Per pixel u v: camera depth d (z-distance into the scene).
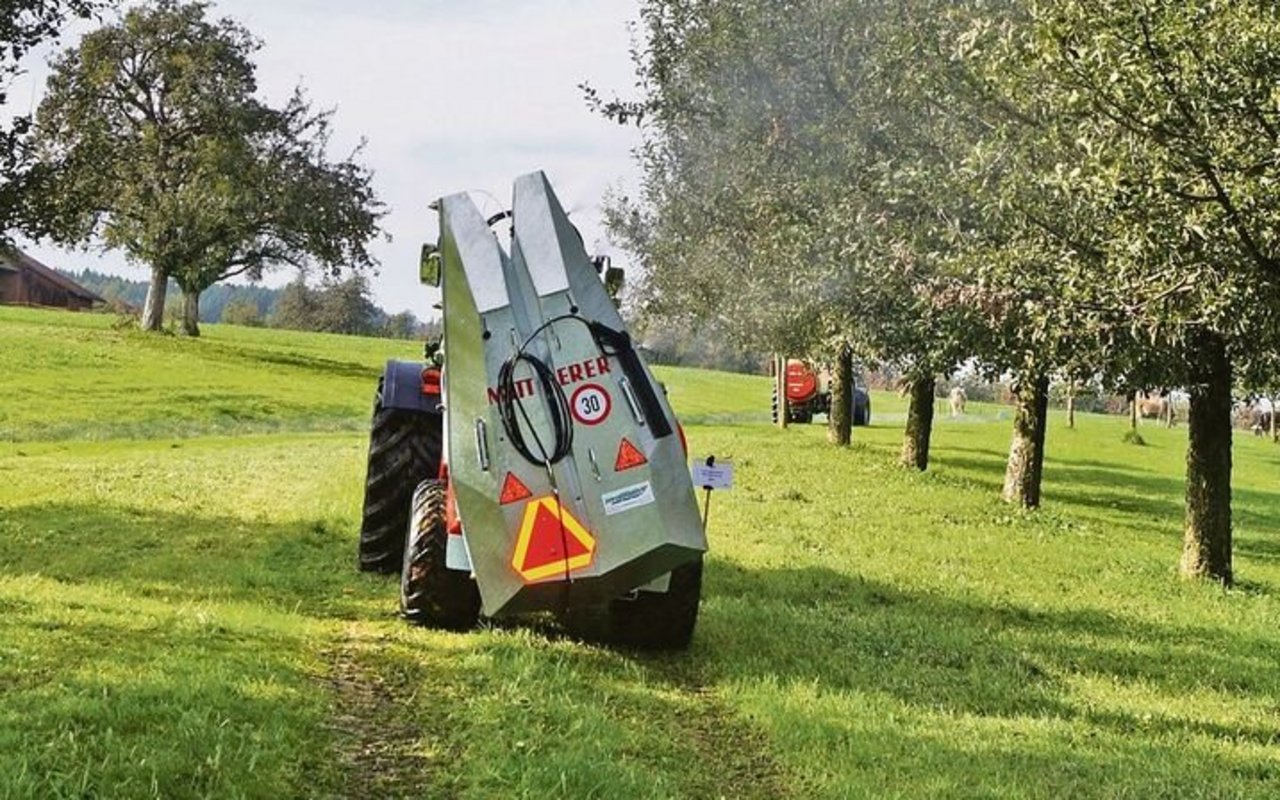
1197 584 16.05
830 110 17.52
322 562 11.26
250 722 5.91
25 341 49.03
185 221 59.12
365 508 10.80
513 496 7.89
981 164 10.27
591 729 6.46
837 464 27.11
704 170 23.22
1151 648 10.91
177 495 15.16
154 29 58.38
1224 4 7.03
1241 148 7.25
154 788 4.85
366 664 7.62
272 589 9.95
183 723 5.59
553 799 5.46
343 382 50.72
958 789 6.05
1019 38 8.37
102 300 105.75
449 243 8.27
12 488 15.42
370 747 6.11
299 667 7.25
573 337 8.12
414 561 8.57
